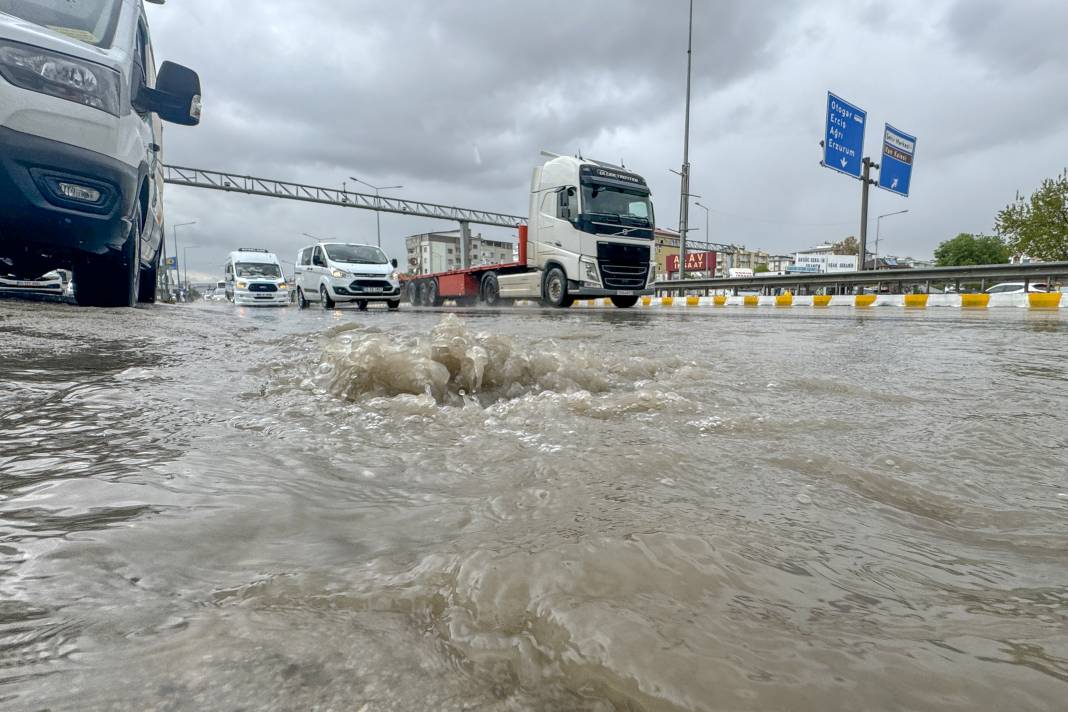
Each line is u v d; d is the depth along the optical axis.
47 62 4.15
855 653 0.50
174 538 0.69
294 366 2.24
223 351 2.70
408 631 0.53
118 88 4.58
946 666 0.48
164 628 0.50
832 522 0.83
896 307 13.62
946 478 1.06
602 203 12.17
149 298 9.96
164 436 1.20
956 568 0.70
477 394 1.89
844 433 1.39
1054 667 0.48
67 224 4.43
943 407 1.74
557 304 13.12
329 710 0.41
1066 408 1.72
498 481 0.99
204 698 0.42
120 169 4.63
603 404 1.68
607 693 0.44
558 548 0.69
